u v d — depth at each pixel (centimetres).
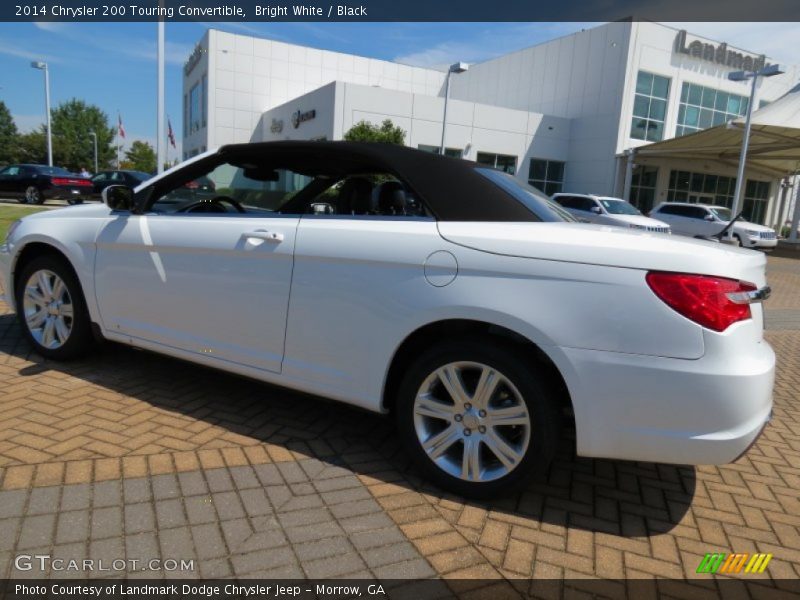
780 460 335
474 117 2827
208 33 3309
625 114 2852
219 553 213
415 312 259
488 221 264
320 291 284
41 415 315
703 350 219
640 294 225
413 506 255
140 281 349
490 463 263
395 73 3981
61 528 220
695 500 281
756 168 3203
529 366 243
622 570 221
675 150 2605
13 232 408
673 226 2177
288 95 3578
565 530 246
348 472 281
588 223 297
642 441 228
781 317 871
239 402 355
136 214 358
